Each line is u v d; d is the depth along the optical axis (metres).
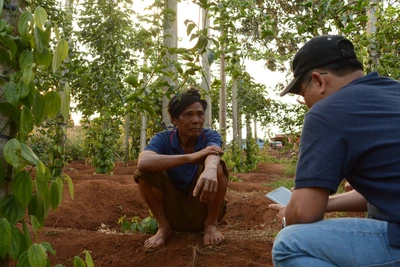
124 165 14.48
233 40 4.35
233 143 13.61
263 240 3.35
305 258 1.75
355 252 1.68
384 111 1.72
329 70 1.90
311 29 3.84
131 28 9.23
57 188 2.15
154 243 3.18
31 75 1.93
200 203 3.21
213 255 2.98
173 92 3.17
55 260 3.15
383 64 5.30
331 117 1.74
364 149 1.69
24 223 2.10
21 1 2.14
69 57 8.16
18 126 2.08
